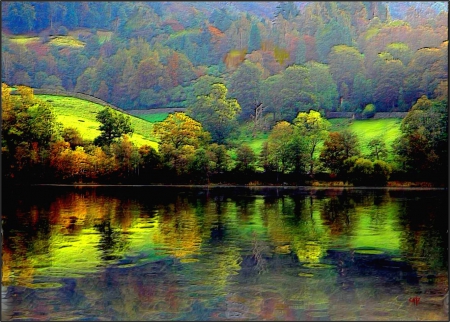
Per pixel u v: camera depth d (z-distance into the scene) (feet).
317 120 304.91
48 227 110.01
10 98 272.51
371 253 80.12
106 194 205.87
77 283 62.23
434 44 380.37
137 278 64.49
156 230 105.50
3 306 53.31
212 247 85.92
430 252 81.25
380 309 51.55
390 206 156.66
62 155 266.77
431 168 261.03
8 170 259.60
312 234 99.91
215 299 55.36
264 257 77.56
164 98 396.16
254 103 388.16
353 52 396.16
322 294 57.16
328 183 274.36
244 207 155.43
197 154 277.85
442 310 51.21
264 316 50.03
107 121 288.92
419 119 270.87
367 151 288.71
